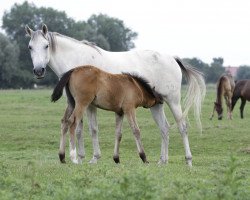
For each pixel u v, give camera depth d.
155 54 14.26
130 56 14.09
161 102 13.51
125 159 15.88
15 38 90.88
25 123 25.70
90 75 11.78
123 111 12.30
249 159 15.66
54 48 13.35
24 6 90.62
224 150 19.03
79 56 13.43
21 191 7.98
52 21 88.44
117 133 12.34
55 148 19.92
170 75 14.38
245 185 9.02
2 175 9.38
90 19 96.44
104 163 12.69
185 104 14.55
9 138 21.61
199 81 14.55
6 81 85.38
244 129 23.28
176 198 6.99
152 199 6.75
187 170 11.30
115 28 95.50
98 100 11.95
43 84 89.62
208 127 24.00
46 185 8.54
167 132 14.32
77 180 8.34
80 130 12.89
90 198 6.84
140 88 12.59
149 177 7.23
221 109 28.97
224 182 7.34
